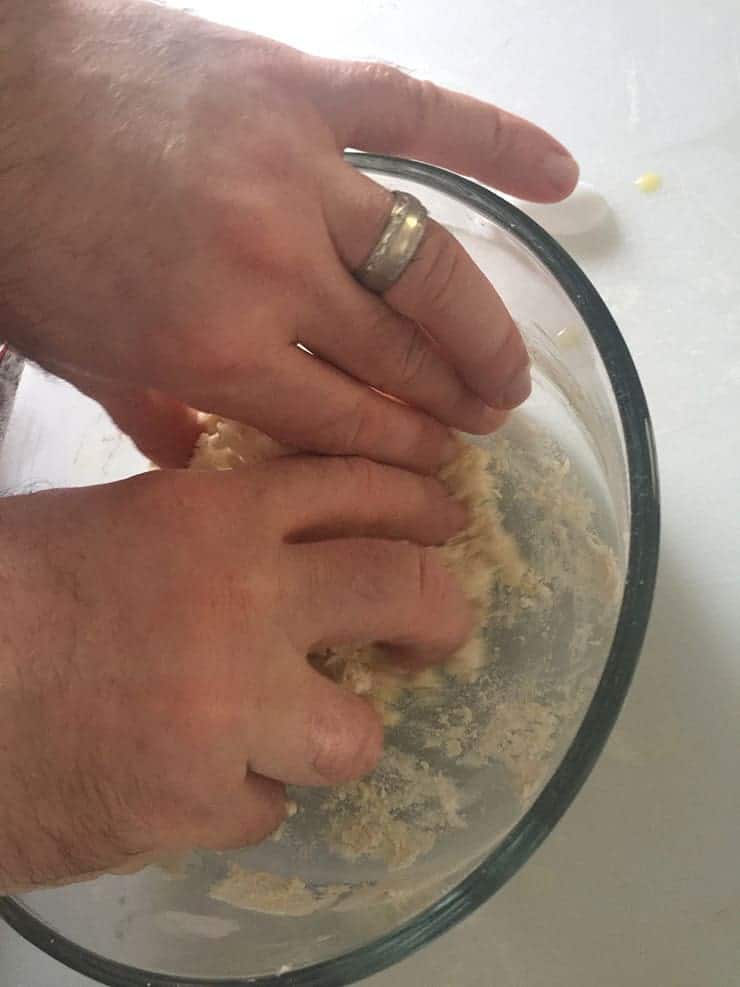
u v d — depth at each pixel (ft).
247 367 0.87
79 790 0.81
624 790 0.99
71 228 0.83
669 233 1.20
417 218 0.86
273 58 0.90
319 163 0.86
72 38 0.86
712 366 1.13
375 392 0.96
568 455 1.12
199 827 0.84
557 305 1.05
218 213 0.83
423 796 1.03
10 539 0.85
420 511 1.00
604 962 0.95
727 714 0.99
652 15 1.32
